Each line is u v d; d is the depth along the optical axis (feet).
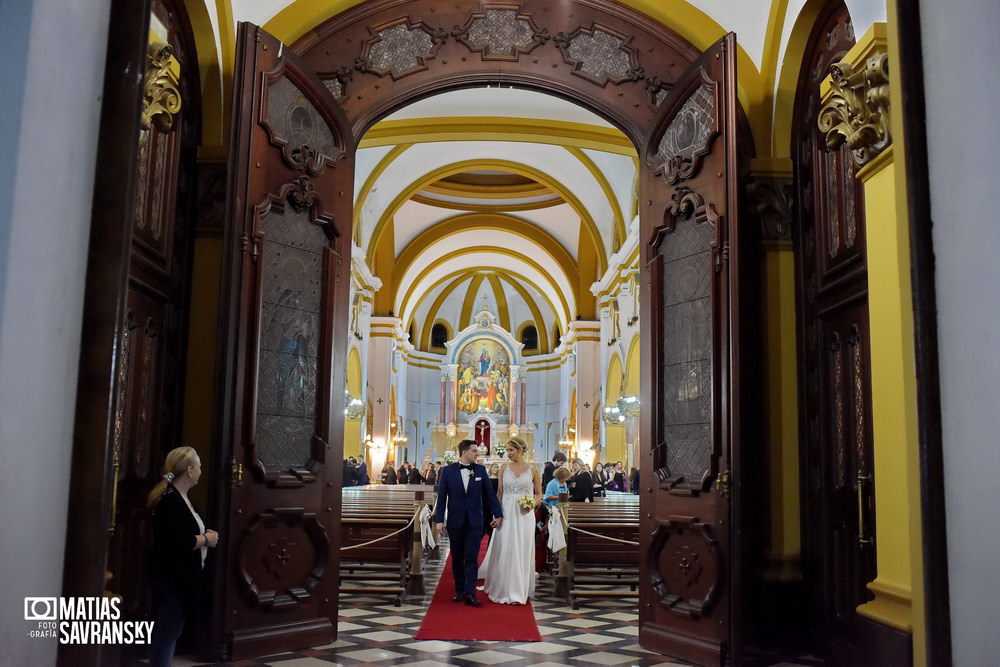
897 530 14.71
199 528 14.65
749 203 23.79
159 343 20.63
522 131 39.75
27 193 7.71
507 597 27.30
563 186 64.13
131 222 8.56
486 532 27.91
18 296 7.59
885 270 15.34
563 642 21.58
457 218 82.33
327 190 22.65
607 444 73.82
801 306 22.99
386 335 86.38
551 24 25.30
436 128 39.65
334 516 21.81
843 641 19.98
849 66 15.87
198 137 22.84
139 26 8.78
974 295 8.89
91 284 8.32
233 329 19.25
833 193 21.12
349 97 24.39
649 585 21.54
